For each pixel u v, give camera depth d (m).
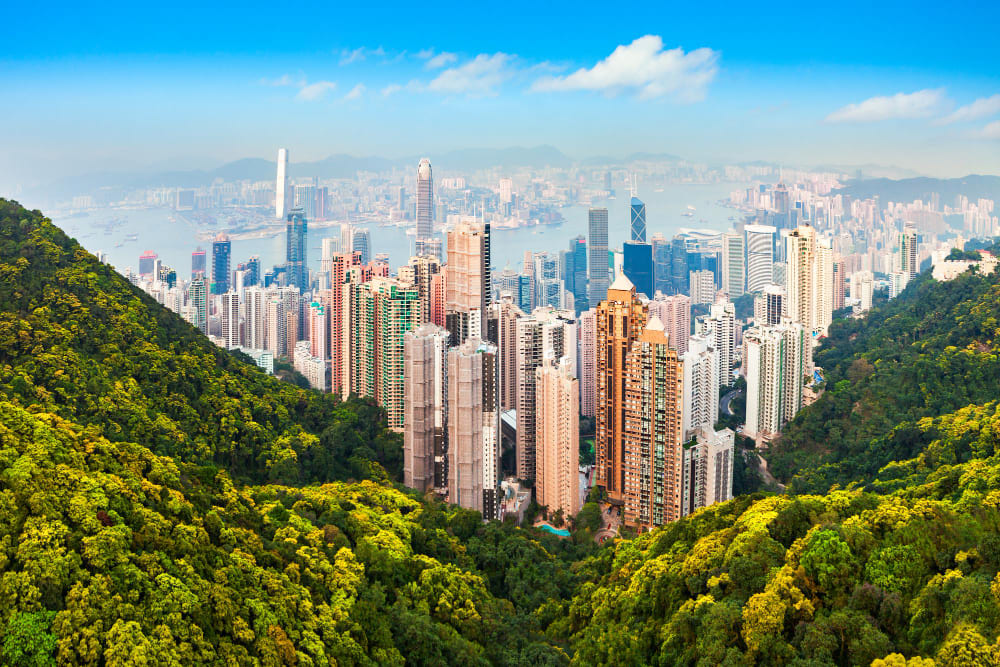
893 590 141.88
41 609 120.06
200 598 133.50
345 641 150.25
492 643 181.50
